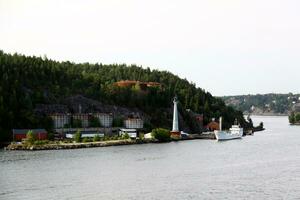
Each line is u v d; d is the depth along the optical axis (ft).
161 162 574.97
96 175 472.85
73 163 556.51
